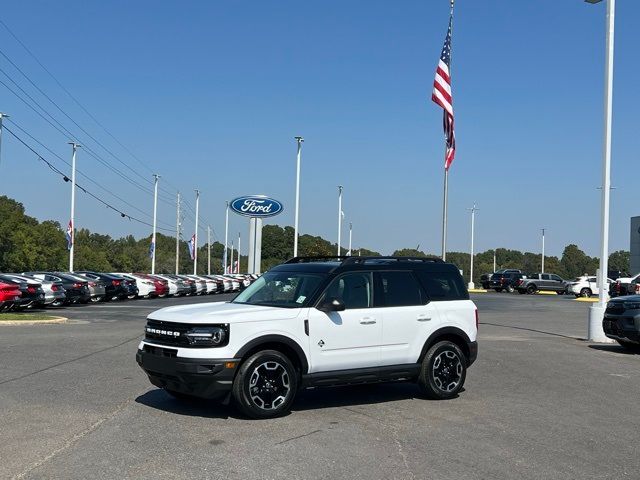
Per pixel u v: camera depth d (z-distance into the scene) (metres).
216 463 6.14
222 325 7.80
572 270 122.69
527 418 8.21
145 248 119.81
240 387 7.77
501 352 14.70
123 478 5.69
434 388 9.21
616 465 6.29
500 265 121.88
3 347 14.44
